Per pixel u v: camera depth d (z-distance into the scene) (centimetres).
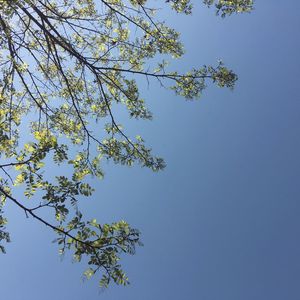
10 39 828
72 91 1012
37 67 1071
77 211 654
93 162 954
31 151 692
